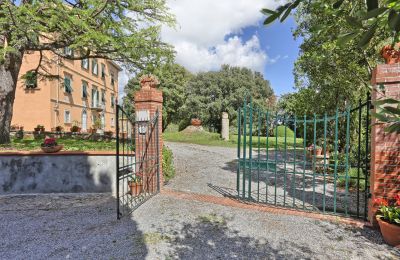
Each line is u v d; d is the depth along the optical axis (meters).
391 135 3.53
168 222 4.09
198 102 25.22
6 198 5.62
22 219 4.32
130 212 4.52
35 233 3.75
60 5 6.43
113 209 4.77
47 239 3.54
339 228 3.81
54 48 8.84
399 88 3.33
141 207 4.81
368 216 4.01
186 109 25.62
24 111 17.00
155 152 5.71
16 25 6.25
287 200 5.30
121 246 3.31
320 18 4.74
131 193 5.62
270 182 6.94
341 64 6.57
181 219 4.21
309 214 4.38
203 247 3.27
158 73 9.59
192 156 11.52
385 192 3.59
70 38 7.93
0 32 6.73
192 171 8.25
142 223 4.06
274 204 4.93
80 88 21.70
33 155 5.98
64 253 3.15
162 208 4.74
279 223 4.02
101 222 4.13
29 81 12.91
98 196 5.73
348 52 5.76
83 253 3.15
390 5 0.82
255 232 3.70
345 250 3.18
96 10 7.72
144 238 3.53
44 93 17.00
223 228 3.84
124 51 8.50
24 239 3.55
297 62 7.94
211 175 7.68
